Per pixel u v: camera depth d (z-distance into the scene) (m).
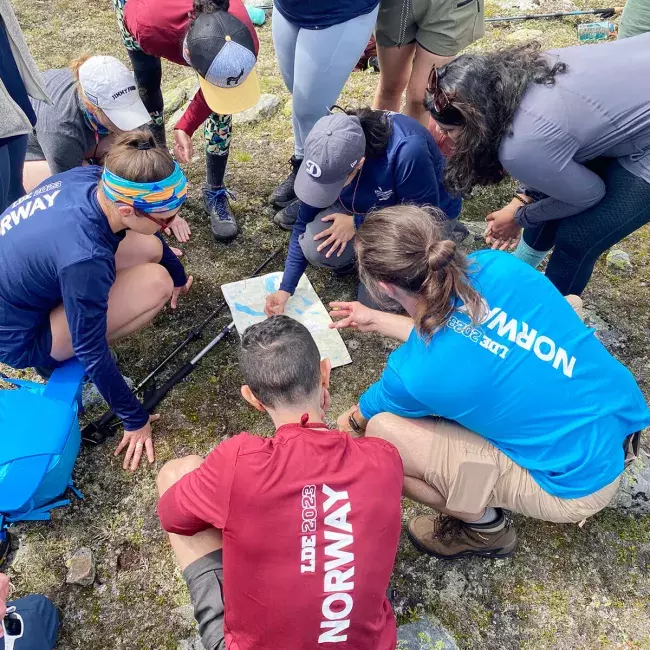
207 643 1.54
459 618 1.92
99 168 2.02
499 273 1.66
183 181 1.84
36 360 2.15
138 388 2.45
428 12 2.71
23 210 1.91
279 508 1.32
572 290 2.39
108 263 1.85
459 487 1.76
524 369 1.60
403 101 3.84
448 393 1.63
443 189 2.48
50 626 1.79
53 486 2.01
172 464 1.88
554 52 1.94
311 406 1.51
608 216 2.09
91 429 2.27
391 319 2.10
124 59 4.17
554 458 1.67
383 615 1.48
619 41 1.95
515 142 1.85
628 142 1.95
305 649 1.34
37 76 2.29
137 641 1.85
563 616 1.92
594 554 2.05
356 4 2.37
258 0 4.67
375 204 2.38
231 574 1.38
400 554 2.05
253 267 2.90
